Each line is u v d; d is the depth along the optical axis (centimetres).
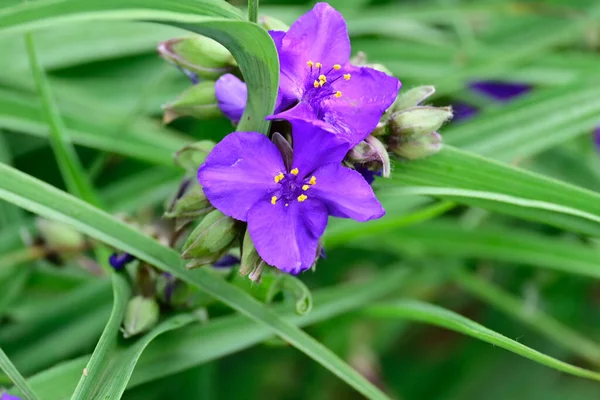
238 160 39
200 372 51
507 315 58
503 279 58
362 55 42
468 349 59
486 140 47
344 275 58
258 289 43
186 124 55
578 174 56
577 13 55
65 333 48
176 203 41
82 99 52
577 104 47
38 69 46
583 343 53
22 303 50
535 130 47
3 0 51
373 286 51
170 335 44
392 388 58
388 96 40
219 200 39
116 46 53
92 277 50
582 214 42
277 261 40
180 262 43
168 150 51
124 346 42
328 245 47
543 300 58
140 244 42
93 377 40
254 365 54
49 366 47
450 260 53
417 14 56
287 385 56
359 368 54
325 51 40
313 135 39
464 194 42
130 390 50
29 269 48
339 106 40
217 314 45
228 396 54
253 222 40
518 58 55
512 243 51
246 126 40
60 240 47
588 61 56
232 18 39
